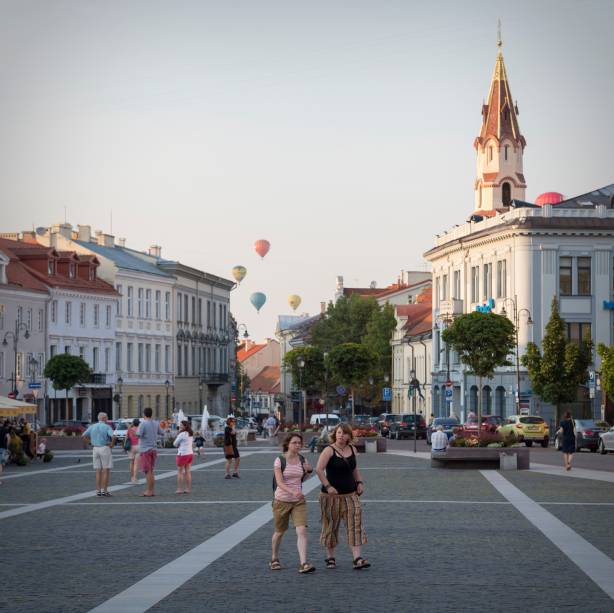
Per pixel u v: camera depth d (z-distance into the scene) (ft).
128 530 77.41
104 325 339.57
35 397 258.78
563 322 254.47
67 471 152.87
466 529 76.79
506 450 150.82
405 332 404.77
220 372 458.50
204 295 434.71
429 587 52.39
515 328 265.54
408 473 143.02
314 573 57.06
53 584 53.98
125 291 354.95
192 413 414.21
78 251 346.74
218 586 53.21
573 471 146.10
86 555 64.23
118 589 52.47
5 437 153.48
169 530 77.36
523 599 49.11
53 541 71.05
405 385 399.85
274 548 58.65
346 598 49.67
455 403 331.77
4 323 283.79
